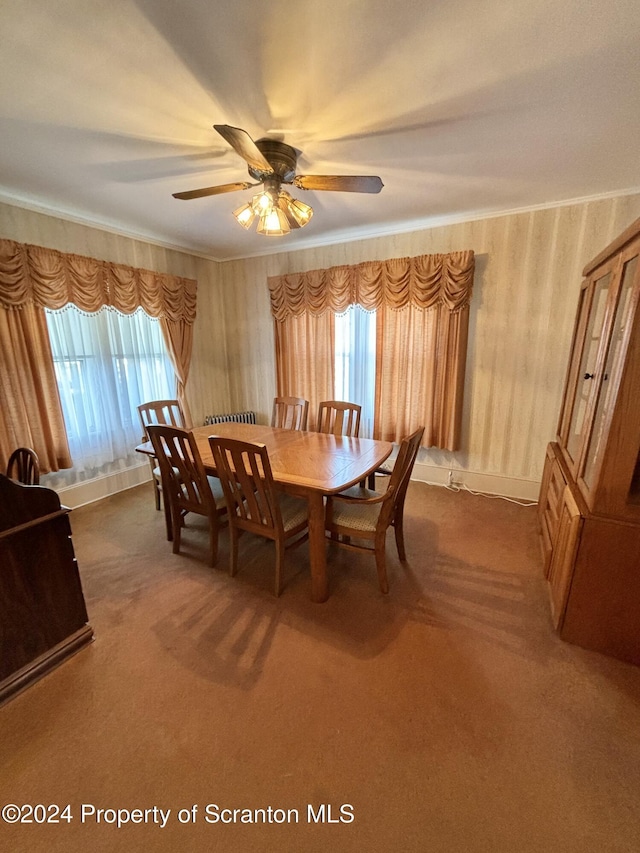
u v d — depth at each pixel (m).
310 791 1.17
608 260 1.86
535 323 2.98
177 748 1.30
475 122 1.71
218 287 4.43
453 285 3.04
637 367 1.43
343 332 3.70
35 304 2.69
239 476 1.97
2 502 1.44
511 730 1.35
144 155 2.00
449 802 1.14
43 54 1.27
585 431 1.85
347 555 2.49
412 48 1.27
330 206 2.77
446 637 1.77
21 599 1.50
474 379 3.27
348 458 2.27
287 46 1.26
